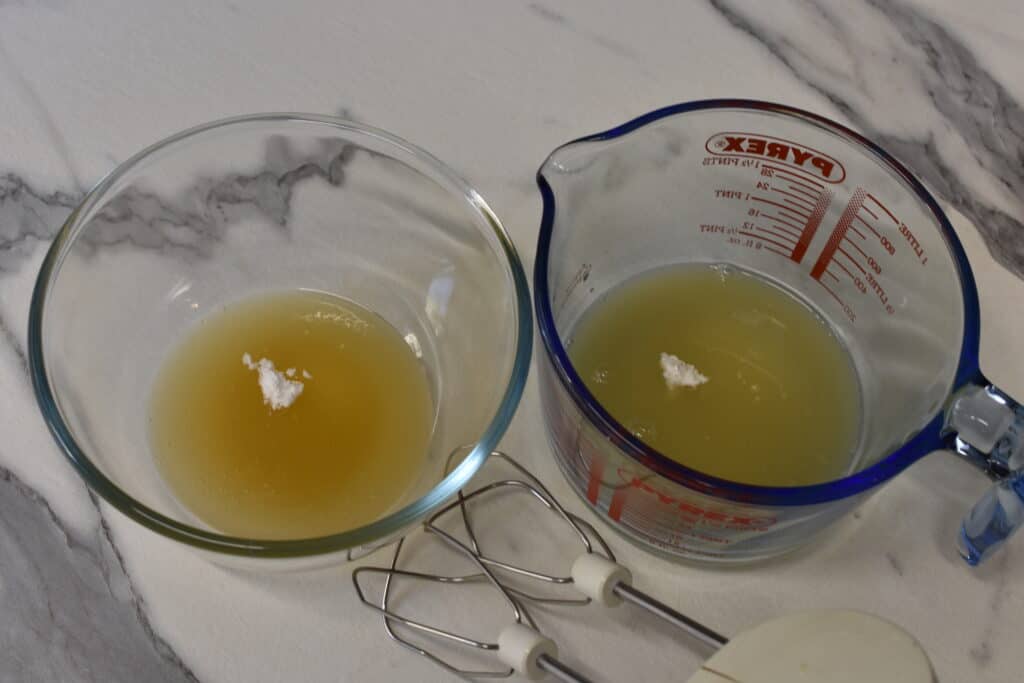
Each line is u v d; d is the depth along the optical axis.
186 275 0.56
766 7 0.65
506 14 0.64
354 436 0.53
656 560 0.54
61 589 0.52
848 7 0.65
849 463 0.53
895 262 0.55
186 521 0.50
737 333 0.56
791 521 0.49
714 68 0.64
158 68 0.62
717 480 0.46
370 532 0.47
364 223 0.57
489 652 0.52
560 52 0.64
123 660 0.51
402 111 0.62
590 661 0.52
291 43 0.63
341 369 0.55
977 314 0.49
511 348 0.51
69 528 0.52
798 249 0.58
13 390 0.54
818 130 0.53
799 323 0.56
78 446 0.47
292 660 0.51
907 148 0.62
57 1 0.63
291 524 0.51
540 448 0.55
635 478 0.48
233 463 0.52
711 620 0.53
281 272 0.57
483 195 0.60
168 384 0.54
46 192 0.58
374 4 0.64
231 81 0.62
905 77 0.64
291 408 0.53
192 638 0.51
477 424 0.51
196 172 0.55
